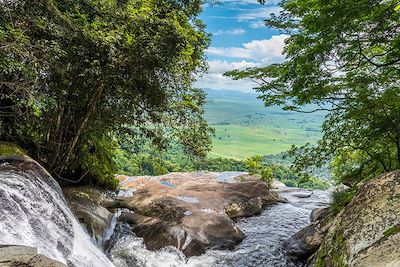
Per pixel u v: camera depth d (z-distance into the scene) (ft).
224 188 37.37
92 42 23.06
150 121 31.27
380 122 19.74
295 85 19.38
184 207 29.30
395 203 13.29
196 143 33.71
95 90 26.86
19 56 19.77
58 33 21.26
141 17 24.38
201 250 24.40
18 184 17.92
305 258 23.67
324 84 19.13
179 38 25.84
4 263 8.56
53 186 21.38
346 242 13.51
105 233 25.32
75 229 20.44
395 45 17.12
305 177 22.88
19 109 24.45
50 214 18.79
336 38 17.47
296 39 18.75
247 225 31.55
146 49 24.27
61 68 22.86
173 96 30.96
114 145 37.24
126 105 29.55
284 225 31.89
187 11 32.94
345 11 15.57
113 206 31.53
